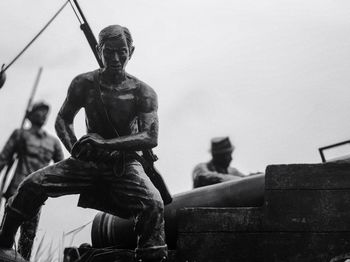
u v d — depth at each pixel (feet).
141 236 13.46
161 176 14.44
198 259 14.03
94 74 14.25
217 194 15.38
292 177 14.05
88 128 14.35
